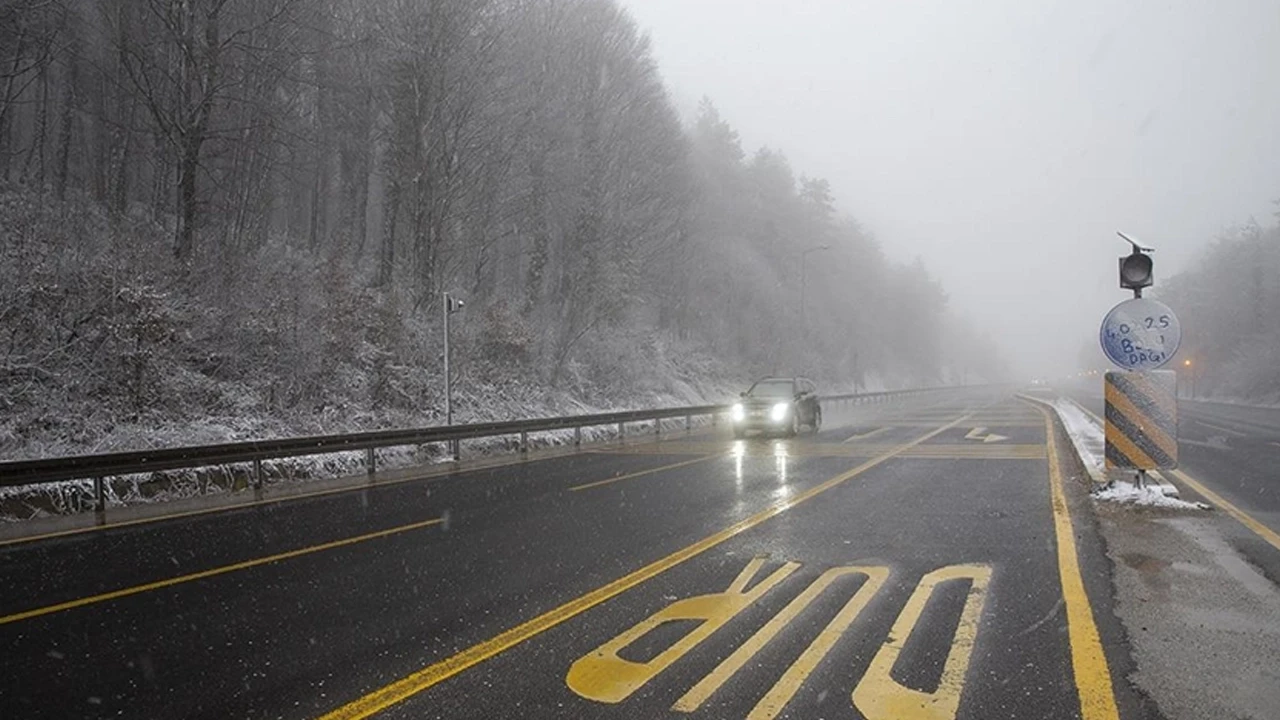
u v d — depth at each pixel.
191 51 20.45
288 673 4.79
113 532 9.59
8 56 23.25
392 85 26.83
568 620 5.70
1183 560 6.98
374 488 13.37
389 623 5.74
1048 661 4.66
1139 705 4.04
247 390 17.77
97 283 16.12
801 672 4.58
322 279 22.98
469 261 33.62
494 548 8.24
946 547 7.82
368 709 4.21
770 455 17.55
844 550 7.79
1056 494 11.02
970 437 21.22
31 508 11.04
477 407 22.91
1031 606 5.76
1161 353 9.76
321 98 31.95
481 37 27.11
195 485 13.14
